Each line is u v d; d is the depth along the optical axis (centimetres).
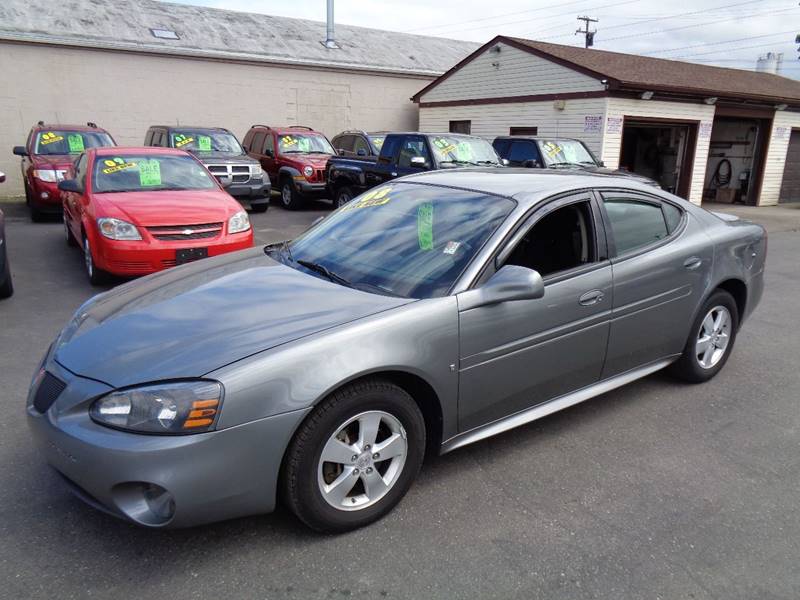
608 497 308
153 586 241
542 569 256
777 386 454
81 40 1535
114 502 238
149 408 235
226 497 243
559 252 347
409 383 292
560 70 1564
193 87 1712
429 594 240
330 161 1323
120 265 635
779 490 318
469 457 345
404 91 2084
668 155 1844
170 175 775
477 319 301
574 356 350
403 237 346
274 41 1922
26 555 257
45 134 1229
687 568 258
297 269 346
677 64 1966
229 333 266
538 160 1184
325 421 258
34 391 273
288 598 237
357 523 276
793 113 1825
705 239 426
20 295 652
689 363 437
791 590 247
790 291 761
